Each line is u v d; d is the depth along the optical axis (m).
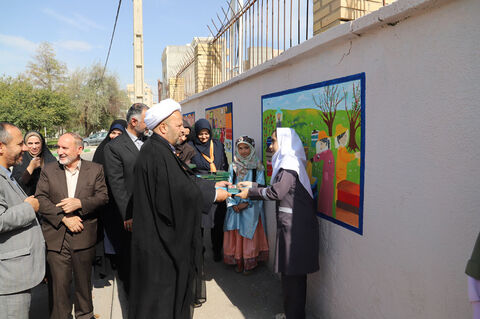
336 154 2.55
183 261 2.23
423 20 1.76
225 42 5.69
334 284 2.64
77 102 37.44
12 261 2.08
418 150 1.82
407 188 1.90
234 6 4.91
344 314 2.53
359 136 2.29
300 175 2.58
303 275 2.63
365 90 2.21
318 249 2.64
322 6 2.83
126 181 3.04
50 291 2.80
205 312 3.12
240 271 3.87
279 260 2.59
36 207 2.27
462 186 1.58
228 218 3.77
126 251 3.30
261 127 3.88
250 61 4.29
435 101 1.71
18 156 2.24
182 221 2.22
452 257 1.65
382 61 2.06
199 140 4.29
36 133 3.72
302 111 3.00
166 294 2.22
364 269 2.29
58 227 2.70
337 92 2.51
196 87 7.11
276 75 3.48
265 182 3.77
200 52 6.86
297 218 2.55
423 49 1.77
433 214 1.74
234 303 3.26
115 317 3.14
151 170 2.20
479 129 1.50
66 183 2.79
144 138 3.76
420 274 1.84
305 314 2.72
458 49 1.58
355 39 2.29
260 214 3.78
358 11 2.63
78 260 2.79
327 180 2.69
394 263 2.02
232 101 4.81
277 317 2.94
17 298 2.12
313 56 2.81
